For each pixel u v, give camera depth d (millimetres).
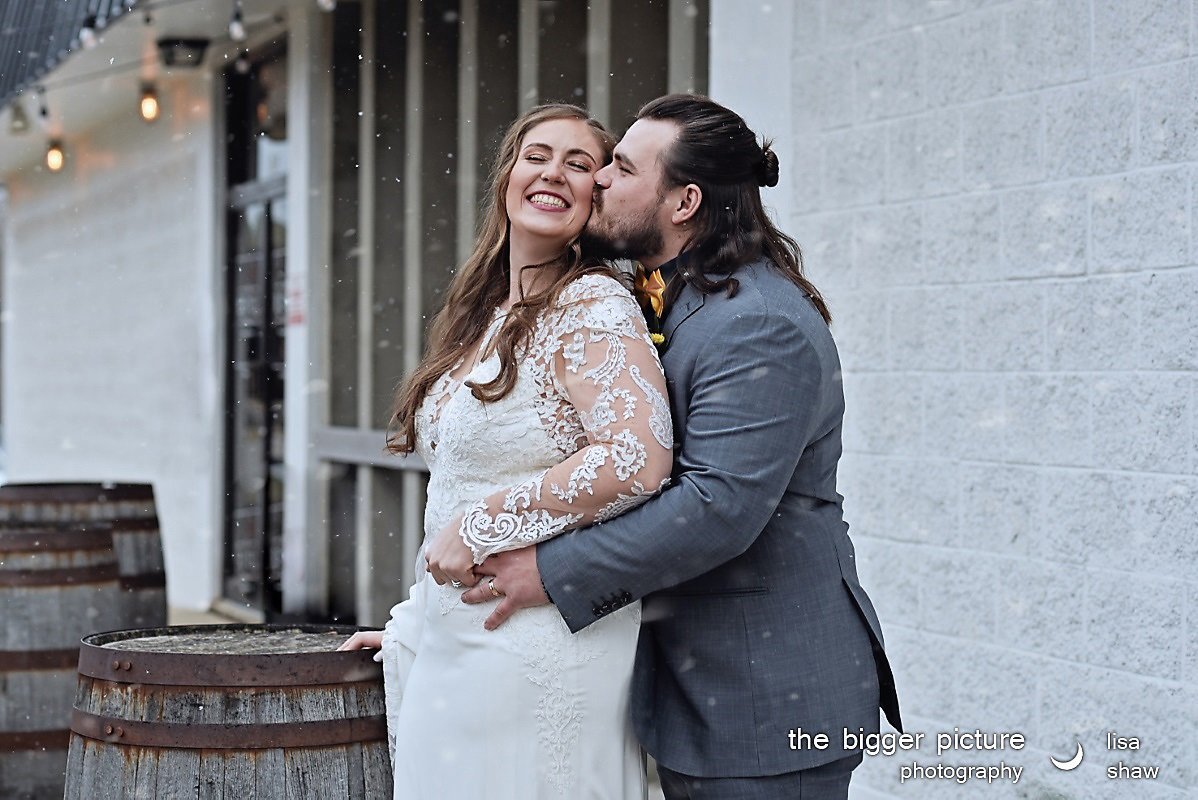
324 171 7617
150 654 2688
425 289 6902
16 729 4480
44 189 12672
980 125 3795
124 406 10664
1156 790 3346
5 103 9664
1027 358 3668
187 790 2643
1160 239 3350
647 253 2580
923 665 3951
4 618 4477
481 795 2439
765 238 2568
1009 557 3711
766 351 2359
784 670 2432
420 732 2537
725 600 2463
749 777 2420
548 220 2551
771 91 4473
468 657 2471
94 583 4602
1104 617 3469
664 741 2494
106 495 5098
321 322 7625
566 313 2438
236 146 8789
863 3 4137
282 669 2674
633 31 5562
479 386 2453
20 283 13656
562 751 2439
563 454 2467
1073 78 3553
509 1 6465
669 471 2357
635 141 2535
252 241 8641
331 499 7672
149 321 10109
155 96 9109
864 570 4133
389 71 7336
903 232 4016
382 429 7203
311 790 2668
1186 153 3297
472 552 2408
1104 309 3477
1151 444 3365
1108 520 3461
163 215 9789
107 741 2703
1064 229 3576
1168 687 3320
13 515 4965
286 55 8062
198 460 9227
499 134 5984
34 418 13102
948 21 3879
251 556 8734
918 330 3971
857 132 4164
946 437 3887
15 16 9891
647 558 2311
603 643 2463
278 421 8422
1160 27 3355
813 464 2496
